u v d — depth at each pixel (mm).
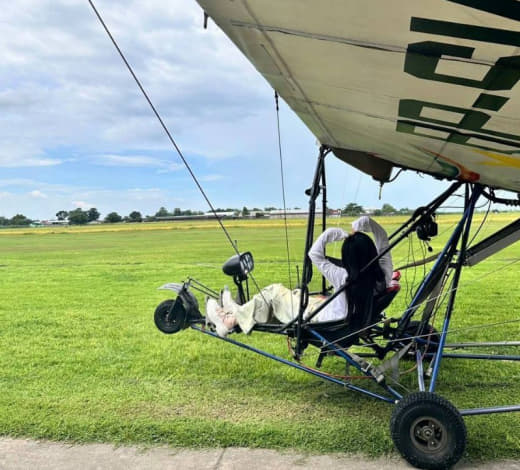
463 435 2820
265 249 20266
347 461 2980
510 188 2885
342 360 5047
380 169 3219
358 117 2191
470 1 1111
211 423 3518
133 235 43844
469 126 1887
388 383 4391
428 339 4051
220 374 4660
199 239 31625
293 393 4156
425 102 1754
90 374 4688
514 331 6145
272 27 1480
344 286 3391
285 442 3219
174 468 2928
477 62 1382
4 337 6152
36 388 4297
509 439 3184
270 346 5613
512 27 1178
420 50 1392
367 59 1537
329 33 1431
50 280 11836
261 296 3936
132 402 3957
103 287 10539
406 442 2896
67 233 56594
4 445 3242
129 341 5910
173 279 11672
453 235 3344
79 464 2992
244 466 2932
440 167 2783
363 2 1215
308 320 3615
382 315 4410
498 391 4078
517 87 1464
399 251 14102
